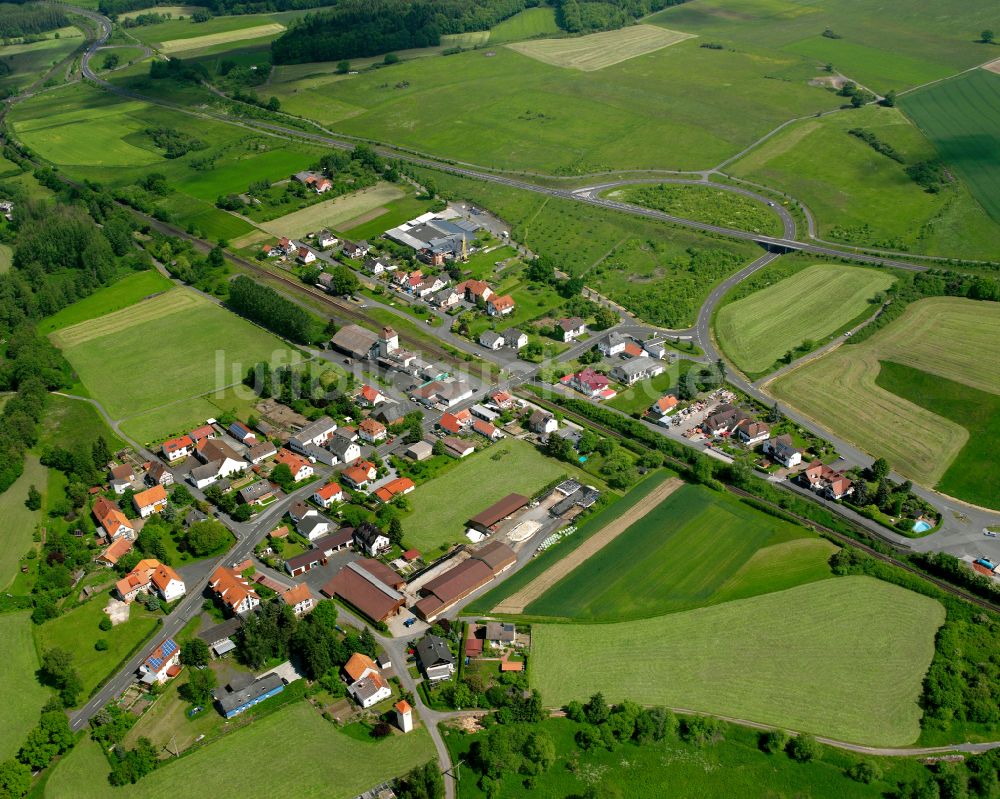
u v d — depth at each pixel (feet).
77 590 561.43
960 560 572.92
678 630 522.47
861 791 430.20
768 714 469.98
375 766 443.32
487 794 429.79
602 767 443.32
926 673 492.95
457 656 506.07
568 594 550.77
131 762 439.22
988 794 427.33
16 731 467.52
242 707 474.90
